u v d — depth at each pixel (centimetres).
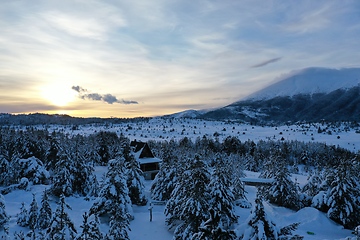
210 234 1376
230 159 6788
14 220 2756
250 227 1488
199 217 2072
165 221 2839
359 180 3288
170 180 3925
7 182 4581
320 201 3231
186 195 2261
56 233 1525
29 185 4309
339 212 2980
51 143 5562
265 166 5972
